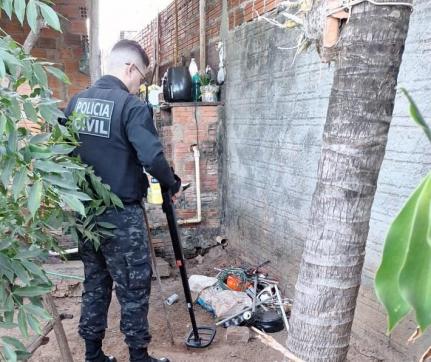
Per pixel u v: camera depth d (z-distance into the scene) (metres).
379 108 1.02
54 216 1.50
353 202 1.04
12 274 1.17
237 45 3.79
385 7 0.98
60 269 3.19
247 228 3.83
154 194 3.58
